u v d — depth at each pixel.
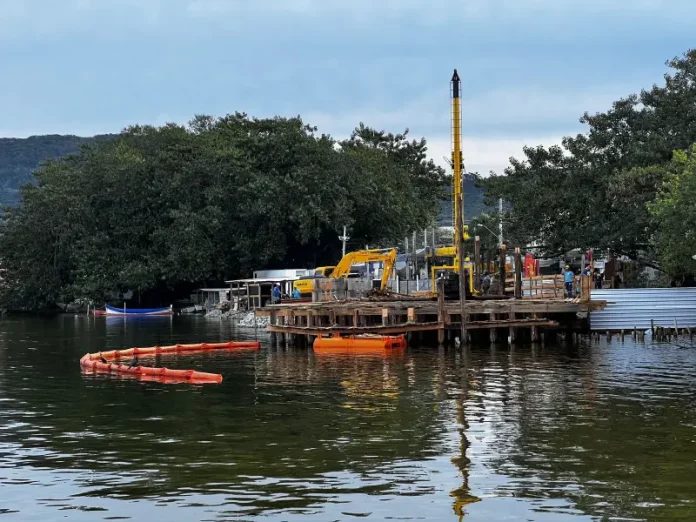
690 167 53.16
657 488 18.69
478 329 48.25
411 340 48.22
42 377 37.47
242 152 100.12
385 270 59.38
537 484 19.06
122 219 103.81
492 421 25.66
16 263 109.06
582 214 68.06
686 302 50.28
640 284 65.50
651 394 30.17
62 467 20.97
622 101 68.44
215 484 19.30
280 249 97.25
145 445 23.12
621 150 67.38
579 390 31.20
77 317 95.62
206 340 57.28
